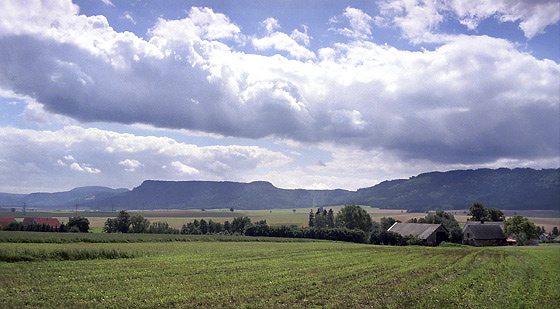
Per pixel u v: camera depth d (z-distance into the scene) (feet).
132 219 506.48
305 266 134.72
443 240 408.26
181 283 97.86
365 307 75.10
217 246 252.62
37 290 86.07
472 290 90.84
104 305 74.08
